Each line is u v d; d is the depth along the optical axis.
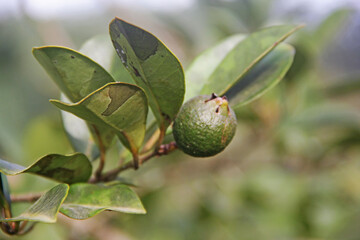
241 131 0.64
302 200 0.65
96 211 0.29
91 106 0.29
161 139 0.32
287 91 0.55
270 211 0.65
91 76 0.30
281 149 0.63
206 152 0.31
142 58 0.29
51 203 0.28
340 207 0.65
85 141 0.37
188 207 0.65
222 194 0.63
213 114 0.31
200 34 0.61
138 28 0.28
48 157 0.30
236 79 0.34
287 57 0.36
